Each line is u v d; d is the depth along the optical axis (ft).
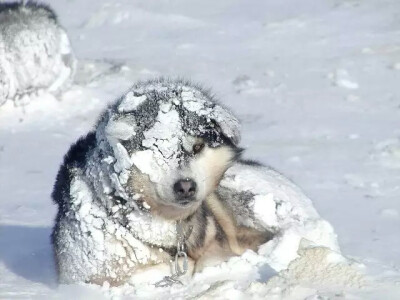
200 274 21.76
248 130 46.34
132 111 22.50
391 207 33.55
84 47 67.56
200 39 69.21
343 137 44.70
